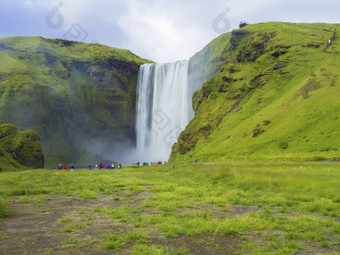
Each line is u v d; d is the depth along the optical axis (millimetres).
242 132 96500
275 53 138500
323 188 17734
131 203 14930
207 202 15125
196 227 9922
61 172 40281
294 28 163875
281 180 20562
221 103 132500
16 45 199375
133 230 9664
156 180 26734
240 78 136250
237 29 170375
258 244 8281
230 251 7742
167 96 181500
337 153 51781
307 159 49719
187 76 173125
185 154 121875
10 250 7633
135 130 197500
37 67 185625
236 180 22047
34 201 15391
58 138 156625
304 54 127688
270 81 122938
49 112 158250
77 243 8258
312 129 71625
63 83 185375
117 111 195500
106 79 198125
